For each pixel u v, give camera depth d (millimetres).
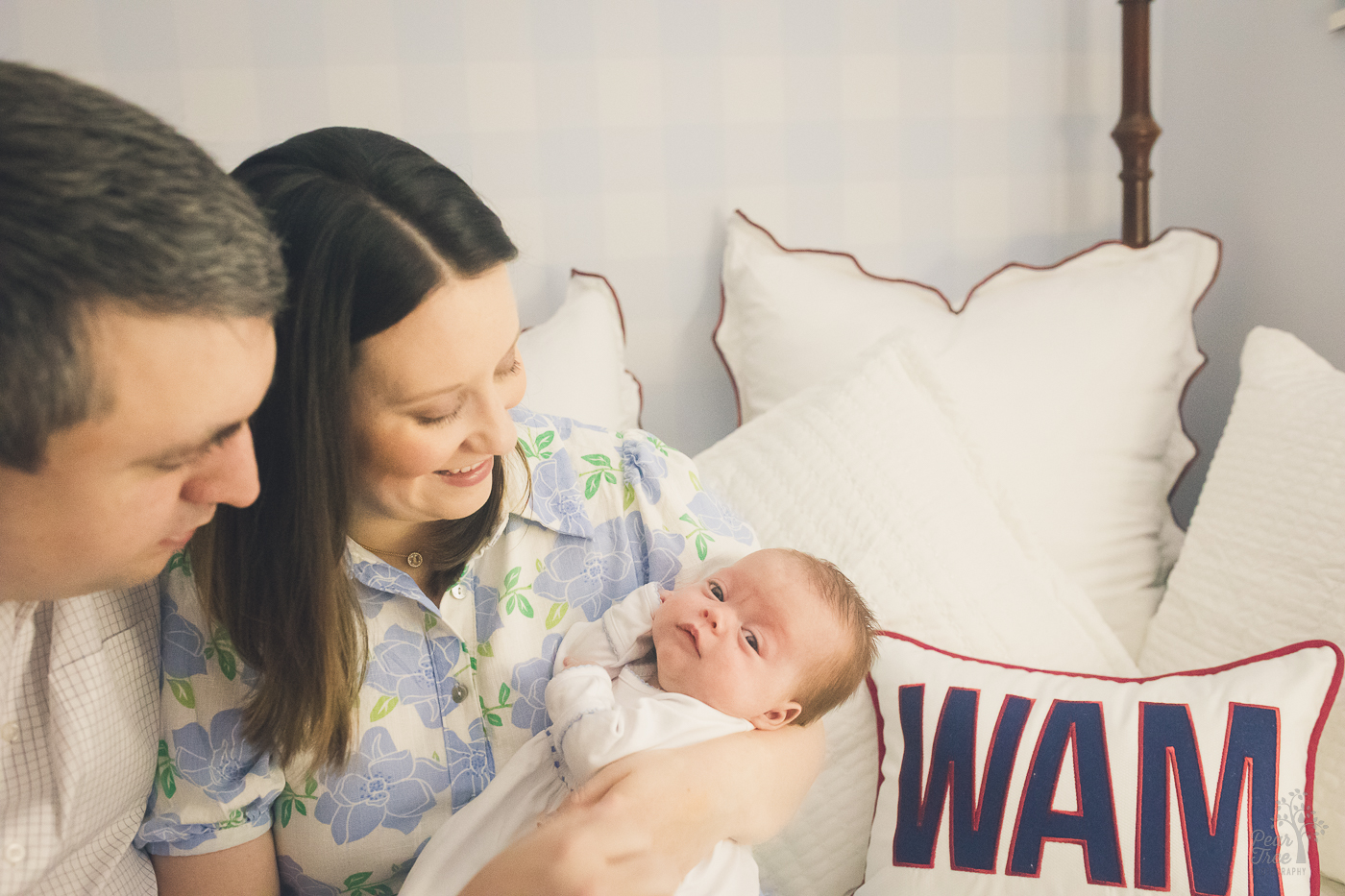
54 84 467
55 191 439
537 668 975
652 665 1016
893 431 1303
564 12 1668
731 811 832
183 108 1604
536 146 1704
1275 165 1599
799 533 1264
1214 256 1621
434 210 696
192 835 860
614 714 856
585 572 1030
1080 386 1530
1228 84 1699
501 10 1651
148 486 544
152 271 462
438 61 1654
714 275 1793
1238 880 910
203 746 861
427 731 923
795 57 1738
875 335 1593
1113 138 1763
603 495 1079
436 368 707
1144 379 1560
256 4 1593
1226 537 1268
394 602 916
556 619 1005
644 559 1079
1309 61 1506
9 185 436
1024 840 969
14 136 439
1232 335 1749
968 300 1669
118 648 829
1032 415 1512
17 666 770
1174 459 1633
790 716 967
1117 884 931
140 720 846
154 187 468
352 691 845
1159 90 1896
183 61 1593
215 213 498
